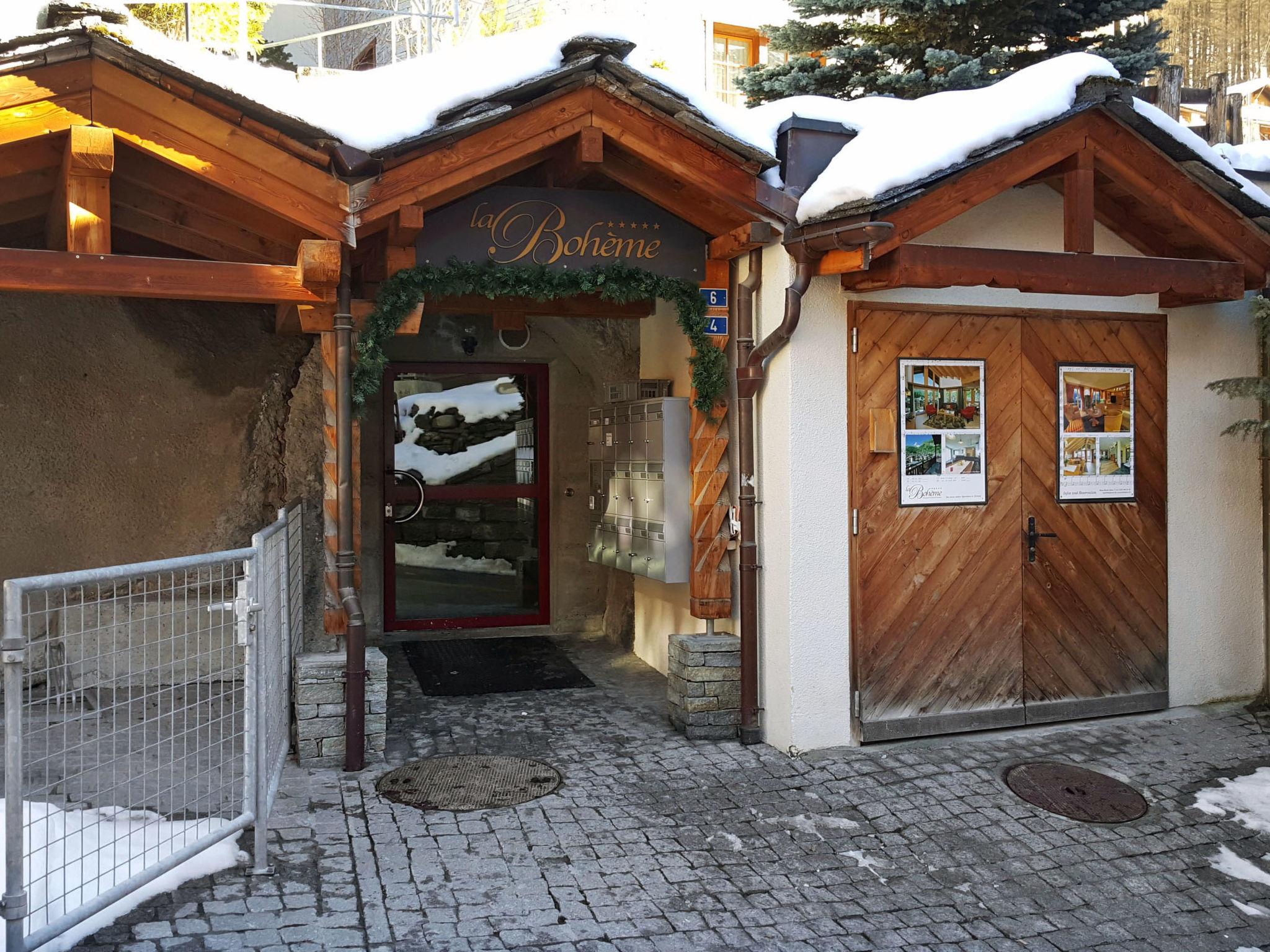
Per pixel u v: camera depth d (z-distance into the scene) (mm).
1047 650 6387
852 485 5914
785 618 5867
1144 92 9656
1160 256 6695
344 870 4281
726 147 5461
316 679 5508
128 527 6758
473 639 9039
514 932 3873
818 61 11477
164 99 4582
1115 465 6566
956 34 10828
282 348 7000
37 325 6578
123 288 4727
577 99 5277
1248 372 6965
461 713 6680
